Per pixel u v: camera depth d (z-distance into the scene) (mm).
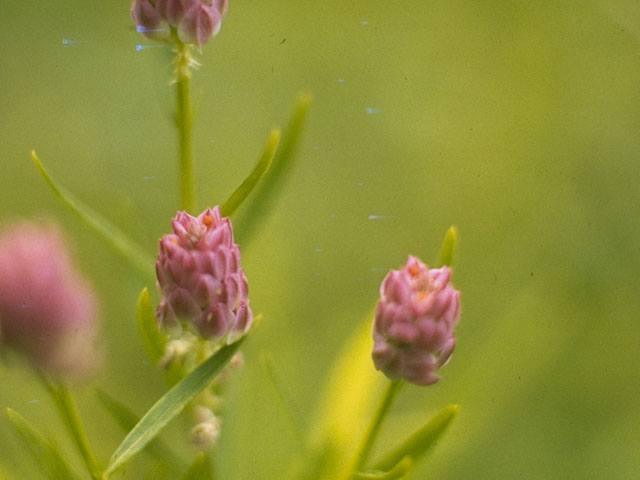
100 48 404
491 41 414
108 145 374
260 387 299
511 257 342
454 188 373
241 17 422
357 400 285
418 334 254
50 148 373
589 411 321
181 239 255
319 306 336
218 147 389
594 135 382
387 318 255
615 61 405
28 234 243
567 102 397
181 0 266
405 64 415
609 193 358
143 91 388
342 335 322
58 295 243
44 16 408
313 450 281
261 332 304
